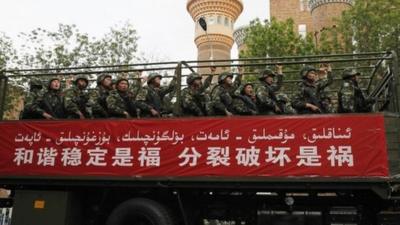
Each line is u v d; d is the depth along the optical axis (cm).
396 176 734
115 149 869
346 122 771
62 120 912
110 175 859
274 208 864
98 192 944
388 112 771
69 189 924
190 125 839
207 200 898
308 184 771
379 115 762
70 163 887
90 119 898
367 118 764
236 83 954
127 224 860
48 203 881
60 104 976
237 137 812
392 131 755
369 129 760
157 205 852
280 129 795
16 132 931
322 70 933
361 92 858
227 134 817
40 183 899
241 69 1388
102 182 869
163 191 885
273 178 779
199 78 902
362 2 2445
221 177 802
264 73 907
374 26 2375
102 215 933
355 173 749
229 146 812
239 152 805
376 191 742
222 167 807
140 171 847
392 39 2314
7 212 1900
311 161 770
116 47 2477
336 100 989
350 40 2467
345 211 836
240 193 884
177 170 827
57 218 870
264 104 868
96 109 934
